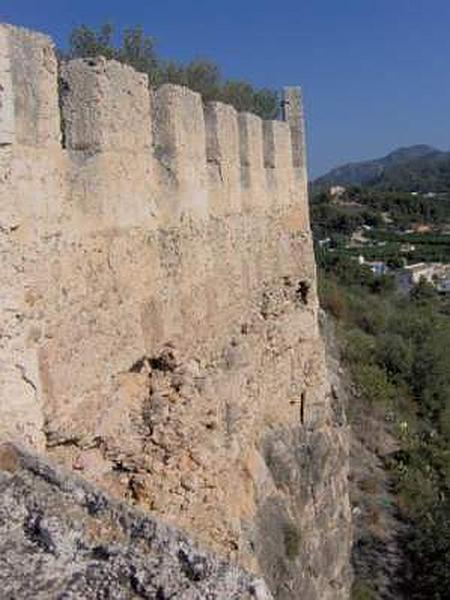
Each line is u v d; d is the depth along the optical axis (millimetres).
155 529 7027
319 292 45438
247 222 18281
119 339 11930
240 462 16188
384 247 139750
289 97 21672
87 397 10914
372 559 22938
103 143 11430
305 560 19000
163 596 6109
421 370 37625
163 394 12875
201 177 15414
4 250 9133
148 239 13055
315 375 22016
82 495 7590
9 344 9172
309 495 20234
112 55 22281
